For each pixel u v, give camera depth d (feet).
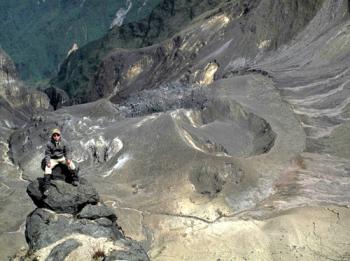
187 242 145.18
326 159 189.67
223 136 201.57
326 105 227.61
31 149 219.00
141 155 189.06
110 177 184.65
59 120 230.68
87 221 75.82
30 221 76.23
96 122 232.32
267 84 254.27
